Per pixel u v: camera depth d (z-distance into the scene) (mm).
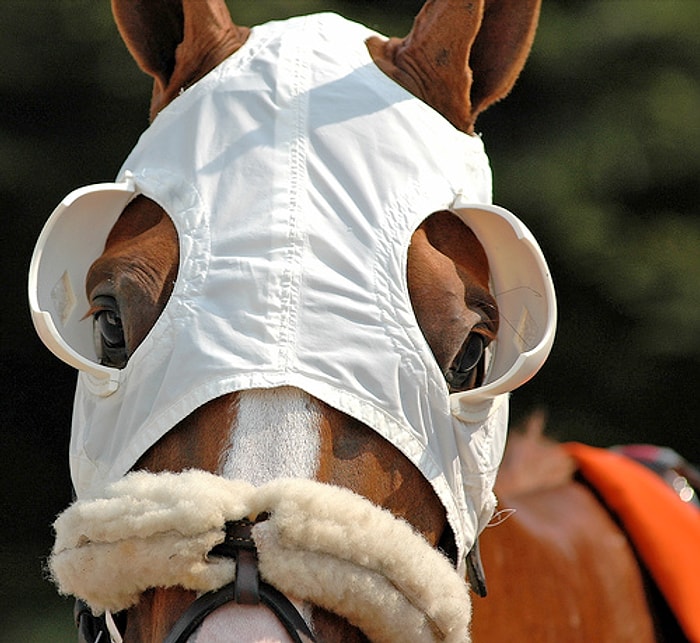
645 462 6621
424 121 3873
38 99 13812
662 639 6117
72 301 3893
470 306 3709
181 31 4219
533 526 5836
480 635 5473
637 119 13742
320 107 3775
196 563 3150
